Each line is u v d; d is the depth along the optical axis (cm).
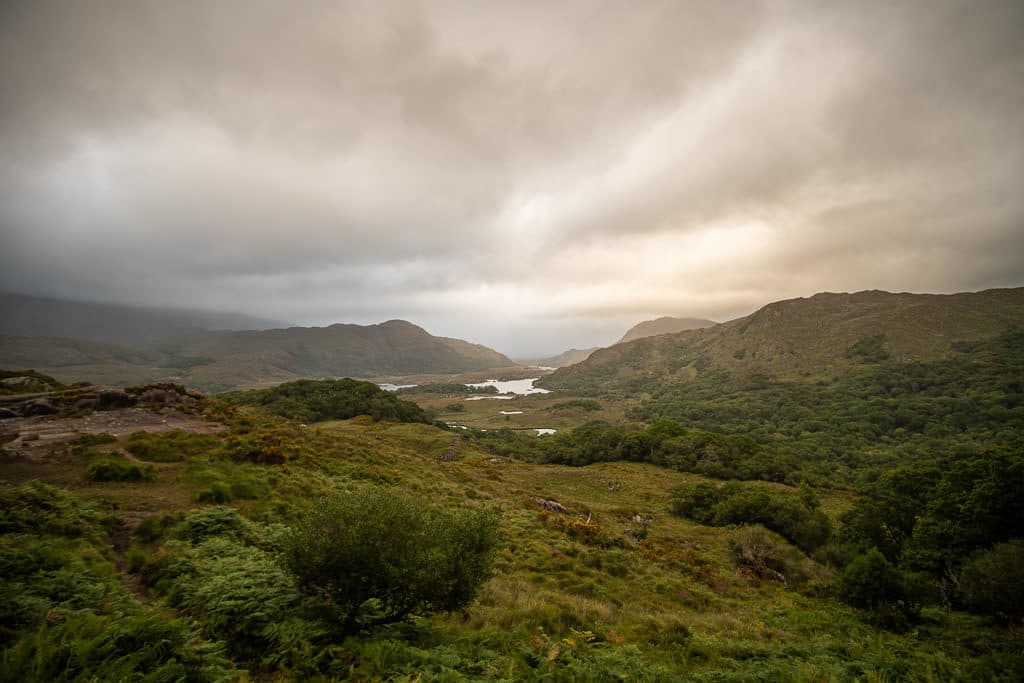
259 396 10712
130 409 3225
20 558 842
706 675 941
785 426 19275
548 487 6344
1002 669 1263
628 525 4031
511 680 680
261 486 1961
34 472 1758
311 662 679
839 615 2042
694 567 2670
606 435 10581
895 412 19338
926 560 2859
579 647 999
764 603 2208
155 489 1731
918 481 4034
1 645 569
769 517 4259
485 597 1291
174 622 663
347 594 836
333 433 5050
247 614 788
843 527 3972
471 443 10862
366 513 889
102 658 566
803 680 936
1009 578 1948
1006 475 2762
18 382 3584
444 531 944
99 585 814
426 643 841
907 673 1119
